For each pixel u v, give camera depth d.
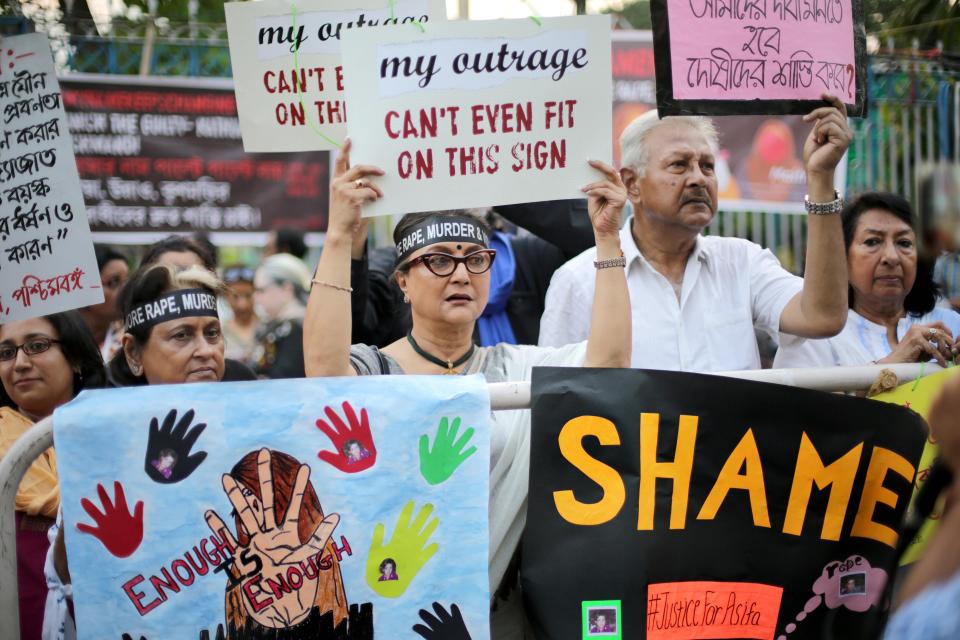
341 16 3.39
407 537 2.86
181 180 5.36
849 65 3.50
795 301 3.81
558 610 2.87
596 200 3.15
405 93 3.10
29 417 4.03
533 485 2.91
